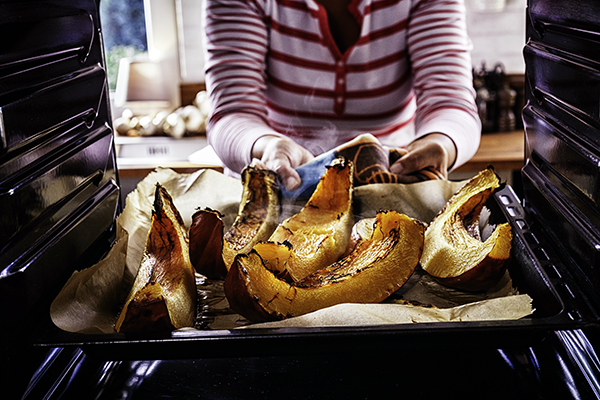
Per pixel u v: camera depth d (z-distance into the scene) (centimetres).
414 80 141
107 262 73
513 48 273
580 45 69
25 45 67
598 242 63
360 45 136
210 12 141
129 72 262
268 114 151
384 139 150
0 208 58
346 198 92
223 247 81
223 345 60
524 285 75
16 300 60
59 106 75
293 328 60
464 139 123
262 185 97
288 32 138
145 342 58
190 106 260
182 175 100
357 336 58
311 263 82
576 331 66
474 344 62
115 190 91
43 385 61
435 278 80
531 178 85
